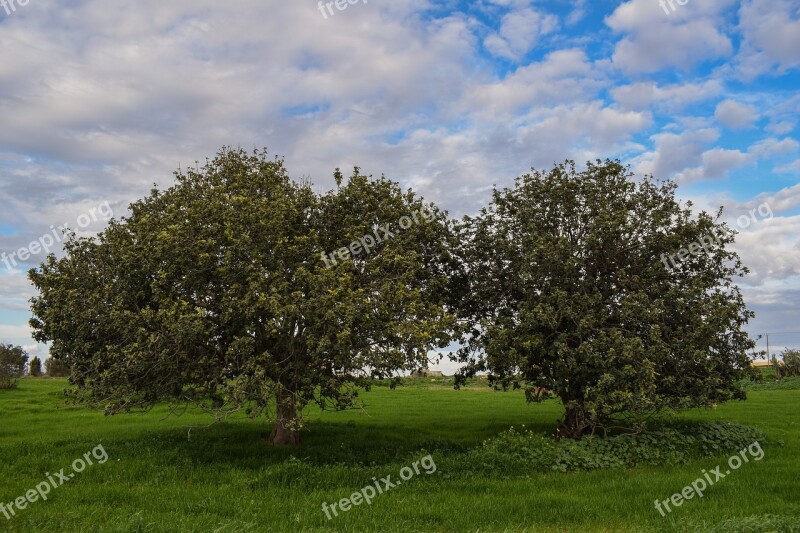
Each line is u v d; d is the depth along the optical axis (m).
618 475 15.46
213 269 15.55
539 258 18.39
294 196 17.70
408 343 15.29
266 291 14.88
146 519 11.05
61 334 16.55
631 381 17.11
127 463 15.91
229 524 10.62
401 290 15.68
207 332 14.95
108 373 15.25
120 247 16.20
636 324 18.45
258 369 14.34
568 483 14.66
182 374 15.78
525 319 17.98
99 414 30.33
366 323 15.09
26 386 45.06
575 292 18.61
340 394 16.03
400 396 44.56
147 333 14.83
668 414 19.23
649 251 19.12
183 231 15.50
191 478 14.88
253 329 15.31
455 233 20.62
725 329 18.61
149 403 16.75
